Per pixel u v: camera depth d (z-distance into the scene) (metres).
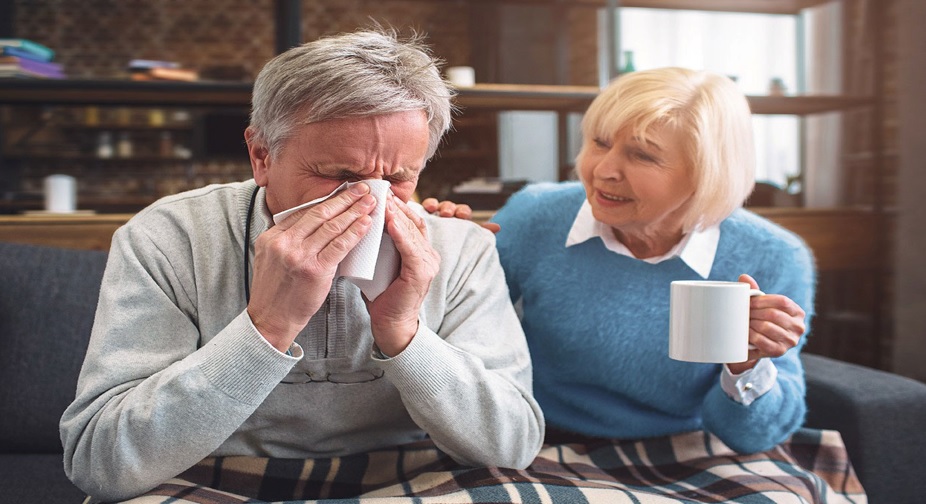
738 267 1.29
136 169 7.28
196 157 7.01
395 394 1.12
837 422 1.52
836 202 3.87
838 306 3.61
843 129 3.84
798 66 4.32
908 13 3.38
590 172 1.24
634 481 1.22
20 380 1.48
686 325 1.05
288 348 0.94
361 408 1.12
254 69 7.50
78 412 0.96
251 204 1.07
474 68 5.92
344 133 0.90
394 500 0.98
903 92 3.37
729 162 1.18
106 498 0.96
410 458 1.15
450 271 1.16
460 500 0.98
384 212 0.92
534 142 5.54
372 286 0.97
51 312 1.51
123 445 0.91
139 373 0.97
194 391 0.90
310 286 0.89
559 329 1.32
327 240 0.89
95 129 7.17
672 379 1.30
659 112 1.15
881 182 3.52
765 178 4.27
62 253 1.59
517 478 1.04
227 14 7.47
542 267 1.35
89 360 0.98
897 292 3.38
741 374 1.17
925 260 3.29
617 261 1.31
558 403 1.37
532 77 5.80
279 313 0.91
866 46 3.71
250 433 1.10
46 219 2.58
